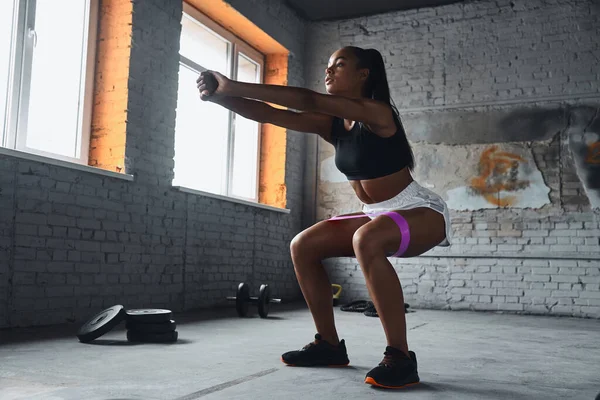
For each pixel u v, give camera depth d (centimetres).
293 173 738
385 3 723
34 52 418
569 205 637
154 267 493
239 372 231
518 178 658
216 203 584
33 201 382
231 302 604
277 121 239
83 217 421
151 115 495
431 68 710
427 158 697
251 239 645
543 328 485
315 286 244
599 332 462
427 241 222
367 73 232
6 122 393
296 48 750
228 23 646
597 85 643
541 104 660
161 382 210
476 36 695
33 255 381
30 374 222
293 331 395
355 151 224
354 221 239
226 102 226
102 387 199
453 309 670
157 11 504
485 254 663
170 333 329
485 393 203
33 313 380
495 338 397
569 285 630
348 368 243
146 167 487
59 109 445
